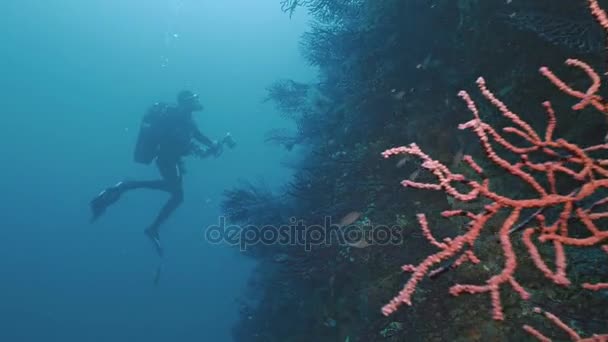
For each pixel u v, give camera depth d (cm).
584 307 327
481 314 379
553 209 374
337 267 649
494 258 390
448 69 626
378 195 635
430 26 663
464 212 143
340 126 888
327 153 849
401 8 693
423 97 667
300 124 1102
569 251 362
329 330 722
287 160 1270
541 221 144
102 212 1169
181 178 1238
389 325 472
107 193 1161
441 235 477
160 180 1210
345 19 896
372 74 779
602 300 321
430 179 543
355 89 811
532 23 458
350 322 638
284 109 1148
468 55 582
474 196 143
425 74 682
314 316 759
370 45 778
